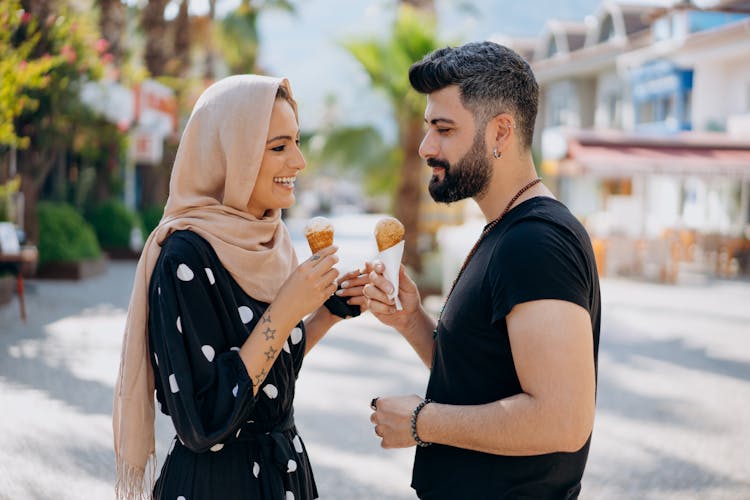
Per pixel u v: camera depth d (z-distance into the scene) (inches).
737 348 340.5
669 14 864.3
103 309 394.9
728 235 680.4
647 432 213.2
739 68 755.4
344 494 164.1
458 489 70.1
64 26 431.8
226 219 77.7
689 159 657.0
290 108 81.4
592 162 635.5
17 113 358.6
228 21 790.5
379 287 82.3
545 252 64.1
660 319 418.0
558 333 62.4
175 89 729.6
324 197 2079.2
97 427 200.5
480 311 68.3
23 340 305.9
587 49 1031.0
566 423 61.9
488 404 65.5
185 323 72.5
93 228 672.4
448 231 403.5
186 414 70.4
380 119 435.2
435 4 458.6
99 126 542.3
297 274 73.3
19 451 180.4
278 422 80.4
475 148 70.2
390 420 70.2
